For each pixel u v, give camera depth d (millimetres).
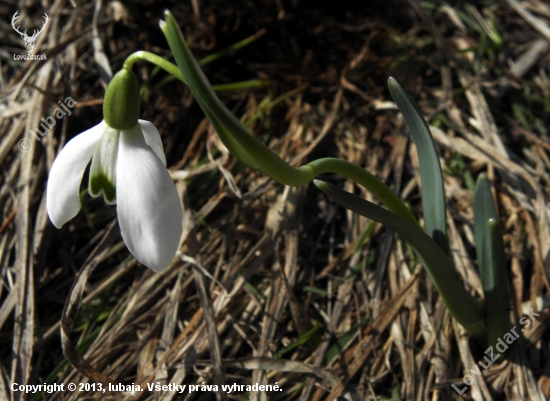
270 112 213
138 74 214
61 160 109
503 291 140
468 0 255
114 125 107
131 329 158
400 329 156
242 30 223
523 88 221
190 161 196
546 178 190
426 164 138
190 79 97
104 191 109
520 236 175
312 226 184
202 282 159
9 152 193
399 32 238
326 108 215
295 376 150
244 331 160
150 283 164
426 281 165
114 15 221
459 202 186
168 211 104
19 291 162
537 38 241
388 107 207
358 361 151
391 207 135
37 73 209
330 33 229
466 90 217
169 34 94
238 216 182
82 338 160
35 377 154
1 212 180
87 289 170
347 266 172
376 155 199
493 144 198
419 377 148
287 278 167
